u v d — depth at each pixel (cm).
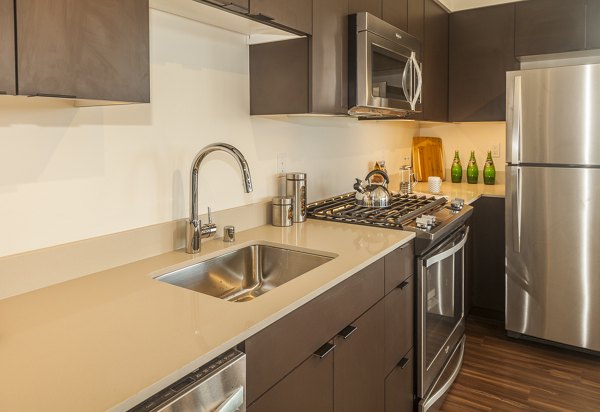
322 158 264
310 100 186
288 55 190
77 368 84
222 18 166
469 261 315
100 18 104
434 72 321
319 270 144
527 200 278
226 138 193
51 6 95
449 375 236
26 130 126
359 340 156
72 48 99
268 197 221
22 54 91
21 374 82
